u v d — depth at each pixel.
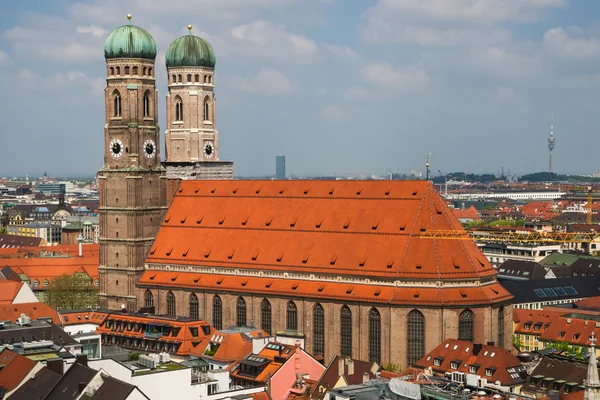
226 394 173.00
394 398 141.38
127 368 162.12
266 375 192.62
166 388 165.25
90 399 147.50
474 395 141.38
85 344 193.25
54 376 157.75
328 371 188.00
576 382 179.75
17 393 157.88
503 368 192.50
